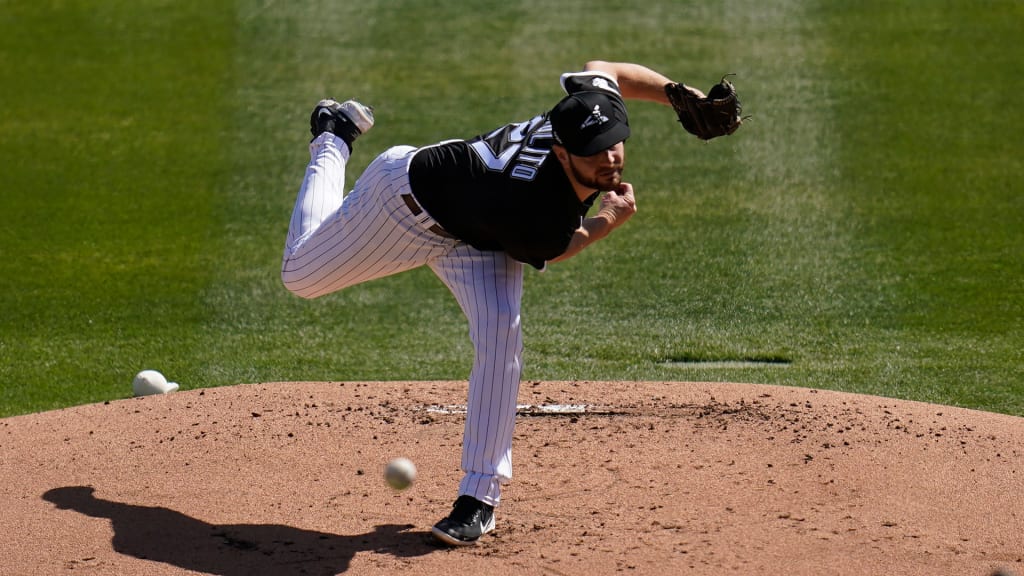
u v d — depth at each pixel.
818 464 17.66
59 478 17.41
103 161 41.06
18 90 46.88
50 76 48.06
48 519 15.74
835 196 37.53
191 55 49.78
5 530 15.37
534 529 15.37
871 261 32.72
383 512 16.03
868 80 46.16
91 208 37.56
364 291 31.92
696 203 37.34
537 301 30.73
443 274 15.36
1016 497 16.28
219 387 22.58
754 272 32.19
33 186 39.19
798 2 53.59
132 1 54.91
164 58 49.56
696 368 25.97
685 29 51.12
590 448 18.61
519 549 14.66
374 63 48.94
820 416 20.12
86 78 47.88
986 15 51.72
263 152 41.66
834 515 15.66
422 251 15.20
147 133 43.25
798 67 47.34
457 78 47.31
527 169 13.80
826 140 41.69
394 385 22.69
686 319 29.25
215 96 46.16
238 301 30.86
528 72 47.59
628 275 32.25
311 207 16.20
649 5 53.81
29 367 26.41
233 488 16.94
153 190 38.88
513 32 51.41
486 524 15.08
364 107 17.39
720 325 28.80
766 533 15.06
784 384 24.66
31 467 17.95
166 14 53.62
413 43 50.72
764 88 45.62
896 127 42.50
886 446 18.45
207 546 14.84
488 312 14.82
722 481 17.05
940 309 29.39
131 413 20.77
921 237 34.28
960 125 42.53
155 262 33.47
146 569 14.15
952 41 49.34
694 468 17.61
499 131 14.61
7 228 35.94
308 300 31.03
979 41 49.25
